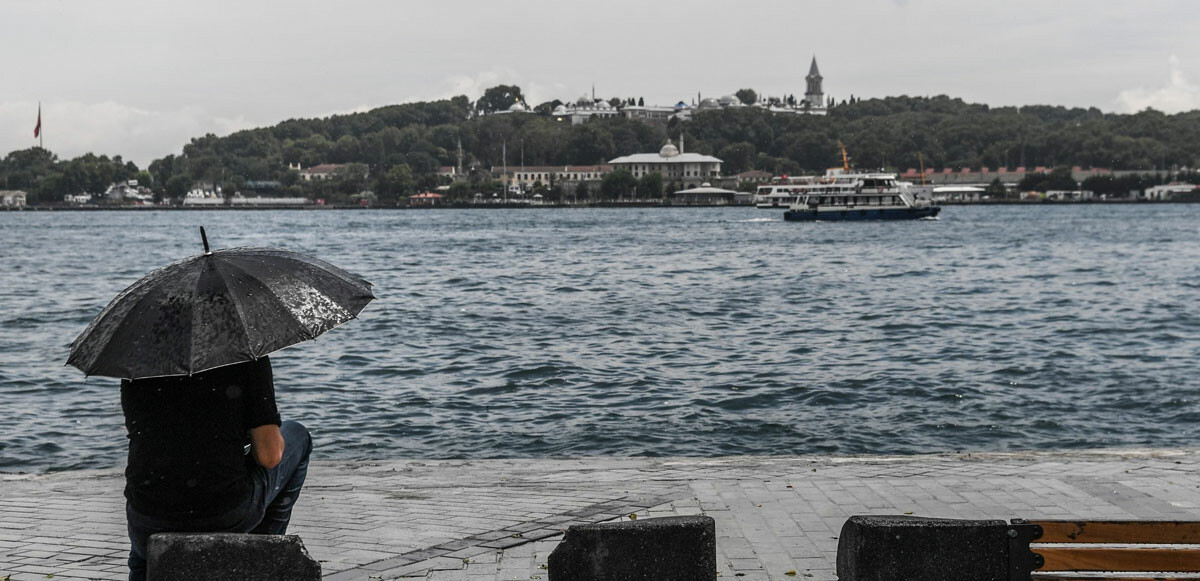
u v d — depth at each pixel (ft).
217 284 19.65
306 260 21.45
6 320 143.64
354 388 86.58
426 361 100.99
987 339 115.75
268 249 21.50
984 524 18.40
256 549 16.76
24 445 65.87
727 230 499.10
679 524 18.04
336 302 20.56
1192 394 80.79
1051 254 303.07
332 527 33.01
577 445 66.39
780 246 357.20
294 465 21.29
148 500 19.03
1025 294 176.55
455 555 29.78
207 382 19.06
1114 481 39.32
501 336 121.29
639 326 131.75
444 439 68.44
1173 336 117.70
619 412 76.38
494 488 38.93
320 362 99.66
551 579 18.24
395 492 38.34
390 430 71.15
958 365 96.27
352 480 40.93
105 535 32.37
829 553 29.71
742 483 39.34
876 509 35.09
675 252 326.44
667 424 72.08
